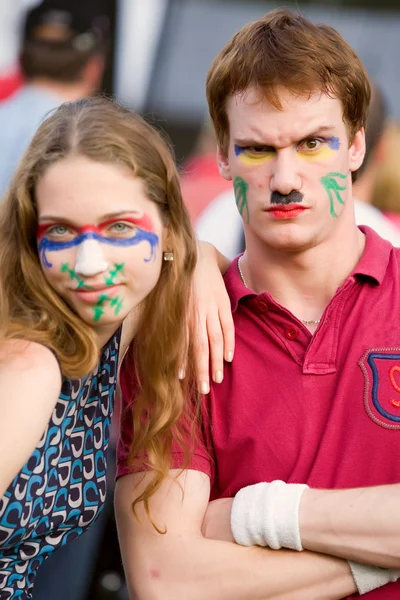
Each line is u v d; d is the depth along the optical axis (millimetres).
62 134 4000
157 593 4301
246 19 8312
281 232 4383
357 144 4605
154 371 4430
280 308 4465
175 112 8242
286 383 4410
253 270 4664
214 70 4523
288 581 4168
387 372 4324
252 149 4398
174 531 4348
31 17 7863
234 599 4215
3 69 7887
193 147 8164
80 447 4277
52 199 3945
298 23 4438
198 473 4430
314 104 4312
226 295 4637
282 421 4371
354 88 4414
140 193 4027
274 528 4152
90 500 4301
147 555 4355
